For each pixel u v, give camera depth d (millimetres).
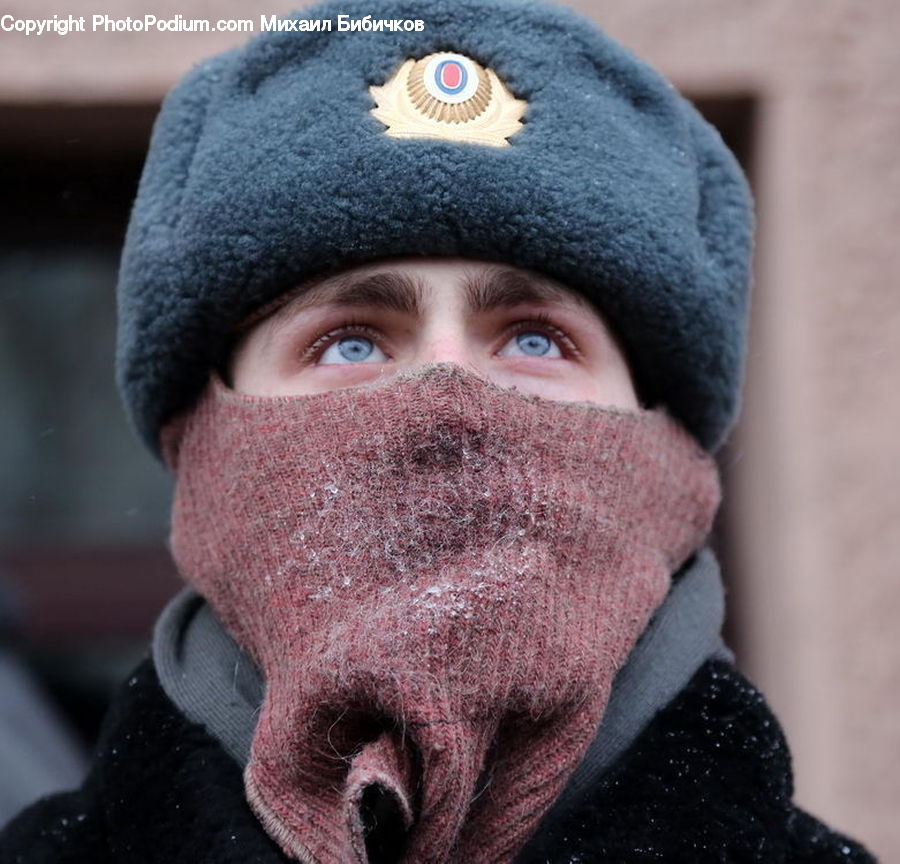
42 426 3631
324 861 1185
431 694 1158
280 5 2617
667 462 1443
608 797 1261
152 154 1497
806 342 2584
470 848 1220
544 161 1344
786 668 2531
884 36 2627
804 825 1442
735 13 2637
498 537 1275
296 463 1317
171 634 1455
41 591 3625
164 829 1285
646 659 1363
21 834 1503
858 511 2553
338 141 1338
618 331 1441
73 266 3281
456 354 1342
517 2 1420
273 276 1365
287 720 1214
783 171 2607
